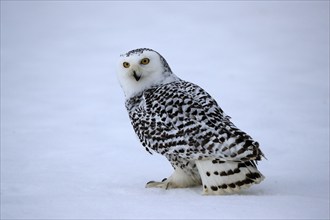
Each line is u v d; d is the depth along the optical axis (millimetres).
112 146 13695
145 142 9859
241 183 8750
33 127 16125
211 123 8969
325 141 13039
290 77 21141
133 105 10141
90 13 44219
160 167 11641
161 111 9492
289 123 14977
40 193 9352
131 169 11438
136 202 8453
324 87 19172
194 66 25031
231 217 7434
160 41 33000
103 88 21938
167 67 10367
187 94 9516
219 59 26406
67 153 12992
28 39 35188
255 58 25938
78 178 10586
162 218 7484
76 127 16078
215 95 19141
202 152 8922
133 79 10070
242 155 8625
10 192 9453
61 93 21234
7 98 20469
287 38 30516
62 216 7703
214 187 8898
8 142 14211
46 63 27969
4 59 29234
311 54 25531
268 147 12711
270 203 8164
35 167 11555
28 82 23500
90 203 8422
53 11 45500
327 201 8289
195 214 7629
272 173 10594
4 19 42500
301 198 8500
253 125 15055
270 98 18141
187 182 9797
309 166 11023
